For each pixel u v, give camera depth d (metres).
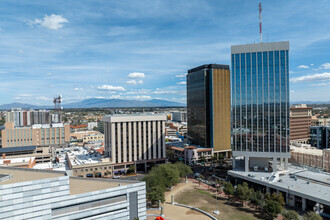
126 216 71.19
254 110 130.25
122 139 152.62
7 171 72.75
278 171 128.38
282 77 125.94
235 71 134.25
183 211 92.75
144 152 159.62
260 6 131.38
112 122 148.88
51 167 138.62
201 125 196.88
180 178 141.88
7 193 54.75
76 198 63.12
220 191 114.75
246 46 132.00
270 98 127.62
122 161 153.12
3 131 195.50
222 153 197.25
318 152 150.38
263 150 128.50
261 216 88.25
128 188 71.56
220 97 192.88
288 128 124.56
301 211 94.81
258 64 130.00
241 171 130.75
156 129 164.25
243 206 98.44
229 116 197.88
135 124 156.75
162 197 97.69
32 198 57.50
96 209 66.06
